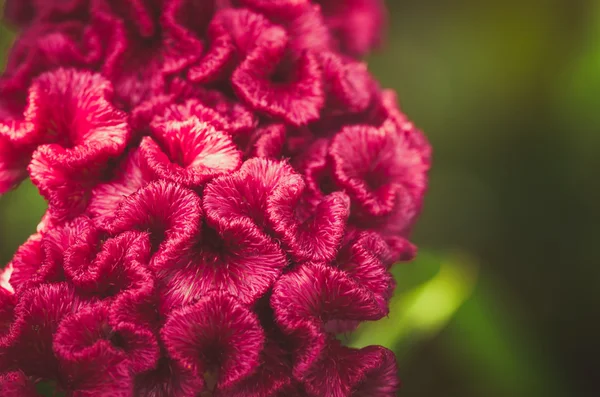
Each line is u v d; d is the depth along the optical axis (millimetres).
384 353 270
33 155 271
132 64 288
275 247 260
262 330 256
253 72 281
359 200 278
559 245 496
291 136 284
